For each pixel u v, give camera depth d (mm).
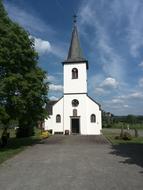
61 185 9844
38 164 14453
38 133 42188
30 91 24422
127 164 14320
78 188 9414
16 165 14219
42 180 10664
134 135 40219
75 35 50938
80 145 25484
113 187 9523
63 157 17047
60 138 36000
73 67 48812
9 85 22688
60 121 48219
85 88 48156
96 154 18422
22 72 24859
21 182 10359
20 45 24234
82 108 47812
